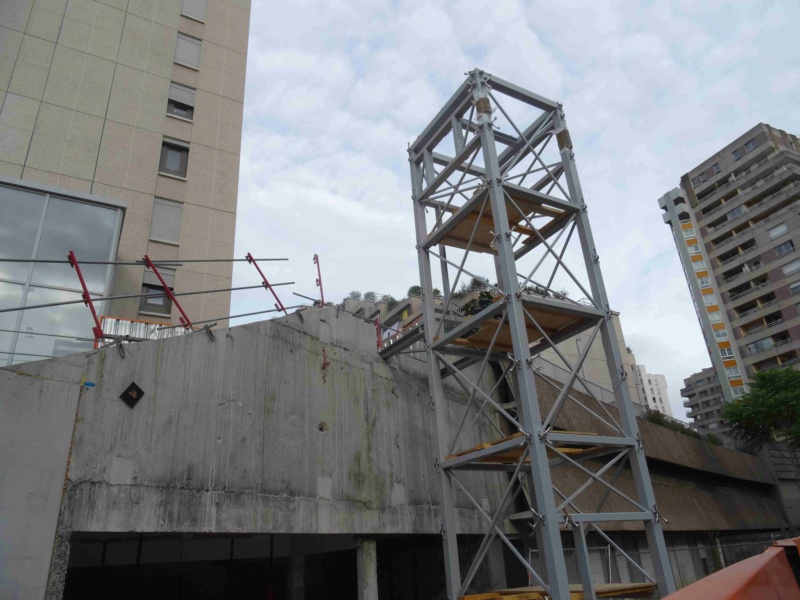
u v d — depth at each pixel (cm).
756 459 3950
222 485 1155
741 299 6962
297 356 1417
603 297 1469
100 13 2464
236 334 1292
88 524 943
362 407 1552
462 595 1292
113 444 1013
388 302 5978
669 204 8069
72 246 1503
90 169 2159
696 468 3025
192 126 2494
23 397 922
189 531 1072
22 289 1408
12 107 2094
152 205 2239
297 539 1554
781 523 3809
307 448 1355
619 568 2078
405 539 1817
